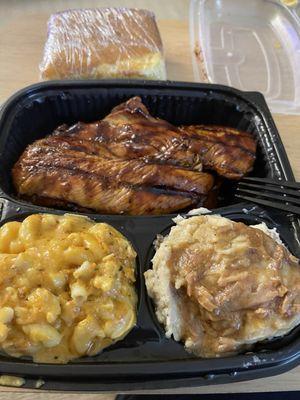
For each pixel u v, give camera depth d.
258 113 0.26
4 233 0.19
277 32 0.35
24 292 0.17
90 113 0.27
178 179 0.23
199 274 0.18
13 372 0.16
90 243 0.19
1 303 0.17
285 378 0.19
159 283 0.19
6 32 0.32
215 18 0.35
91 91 0.26
